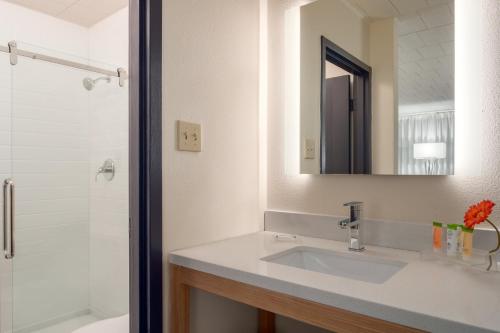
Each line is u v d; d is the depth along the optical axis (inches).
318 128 55.9
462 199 43.3
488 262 37.7
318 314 31.4
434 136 45.1
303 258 49.8
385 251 46.2
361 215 47.3
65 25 97.4
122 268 85.5
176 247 46.3
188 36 48.4
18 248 80.7
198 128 49.5
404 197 47.8
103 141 91.6
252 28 60.9
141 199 43.3
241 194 57.6
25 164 82.8
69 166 90.5
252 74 60.8
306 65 57.4
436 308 26.5
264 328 59.1
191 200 48.6
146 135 43.1
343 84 53.2
